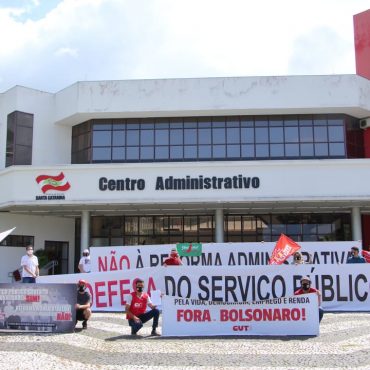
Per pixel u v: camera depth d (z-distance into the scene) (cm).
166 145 2802
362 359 917
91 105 2755
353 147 2834
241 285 1362
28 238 2805
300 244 1830
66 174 2470
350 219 2839
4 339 1160
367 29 3142
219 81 2734
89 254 1973
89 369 855
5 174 2559
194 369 855
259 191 2403
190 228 2855
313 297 1201
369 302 1567
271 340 1133
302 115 2800
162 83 2750
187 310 1210
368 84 2783
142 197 2430
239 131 2795
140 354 981
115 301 1605
